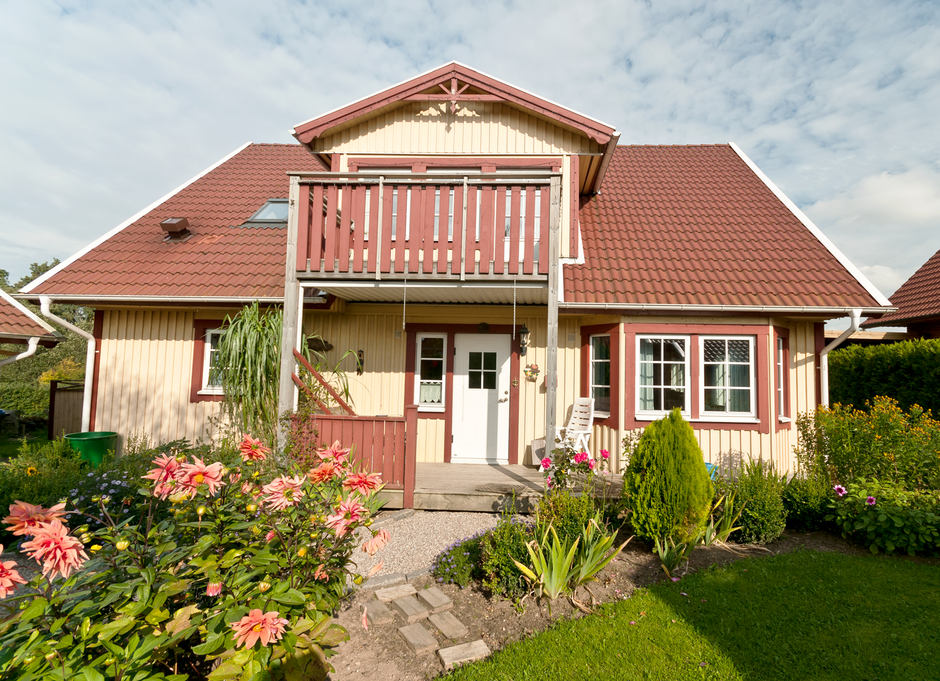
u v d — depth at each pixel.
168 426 8.27
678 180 10.79
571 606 4.04
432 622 3.79
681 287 7.56
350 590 3.84
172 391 8.32
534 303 7.89
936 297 12.21
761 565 4.74
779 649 3.44
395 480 6.30
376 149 8.19
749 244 8.61
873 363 10.00
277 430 6.30
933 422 6.50
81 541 2.41
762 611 3.91
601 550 4.32
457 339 8.41
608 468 7.66
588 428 7.46
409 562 4.87
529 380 8.25
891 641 3.52
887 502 5.38
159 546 2.50
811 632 3.63
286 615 2.50
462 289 6.62
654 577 4.55
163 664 2.50
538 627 3.75
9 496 5.60
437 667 3.30
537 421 8.18
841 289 7.56
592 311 7.49
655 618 3.82
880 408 6.43
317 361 8.15
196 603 2.69
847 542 5.46
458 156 8.13
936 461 5.95
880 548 5.27
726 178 10.83
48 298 7.75
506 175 6.27
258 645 2.20
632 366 7.57
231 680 2.16
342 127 8.22
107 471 6.33
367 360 8.41
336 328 8.44
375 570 3.08
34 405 15.27
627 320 7.60
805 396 8.06
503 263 6.28
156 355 8.41
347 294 7.36
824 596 4.15
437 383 8.42
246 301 7.58
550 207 6.25
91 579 2.36
